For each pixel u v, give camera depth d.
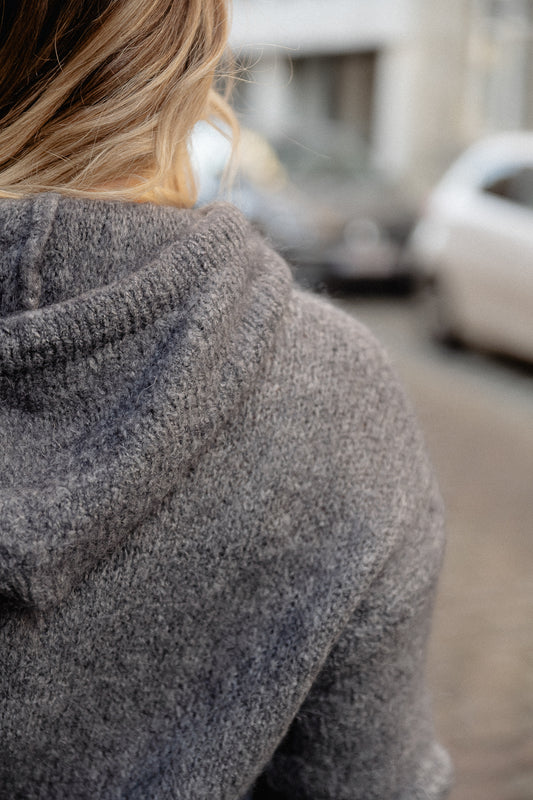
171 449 0.67
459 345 8.04
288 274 0.78
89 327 0.66
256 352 0.71
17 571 0.63
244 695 0.76
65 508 0.64
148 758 0.76
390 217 9.34
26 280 0.69
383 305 9.51
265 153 10.05
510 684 3.27
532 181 7.37
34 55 0.77
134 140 0.77
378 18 17.23
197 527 0.72
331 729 0.83
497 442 5.88
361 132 18.36
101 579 0.70
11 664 0.70
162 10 0.76
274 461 0.74
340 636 0.78
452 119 16.80
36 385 0.67
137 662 0.74
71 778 0.76
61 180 0.78
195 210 0.79
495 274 7.34
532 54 15.88
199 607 0.74
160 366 0.67
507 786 2.75
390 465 0.80
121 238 0.71
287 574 0.76
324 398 0.77
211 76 0.81
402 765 0.87
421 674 0.87
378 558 0.76
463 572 4.05
